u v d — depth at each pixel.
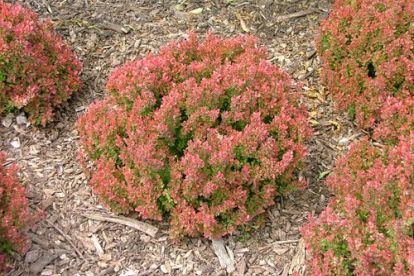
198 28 1.91
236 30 1.91
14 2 1.94
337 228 1.20
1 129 1.57
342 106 1.62
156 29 1.90
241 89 1.36
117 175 1.37
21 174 1.47
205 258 1.33
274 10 1.98
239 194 1.30
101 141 1.37
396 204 1.22
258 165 1.33
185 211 1.29
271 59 1.81
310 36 1.89
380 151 1.55
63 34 1.87
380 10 1.60
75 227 1.37
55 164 1.51
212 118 1.32
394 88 1.57
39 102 1.58
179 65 1.44
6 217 1.19
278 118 1.36
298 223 1.41
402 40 1.52
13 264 1.28
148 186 1.28
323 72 1.67
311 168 1.53
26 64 1.52
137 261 1.32
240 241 1.36
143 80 1.36
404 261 1.14
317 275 1.19
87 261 1.31
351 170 1.36
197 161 1.25
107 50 1.83
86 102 1.69
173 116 1.31
